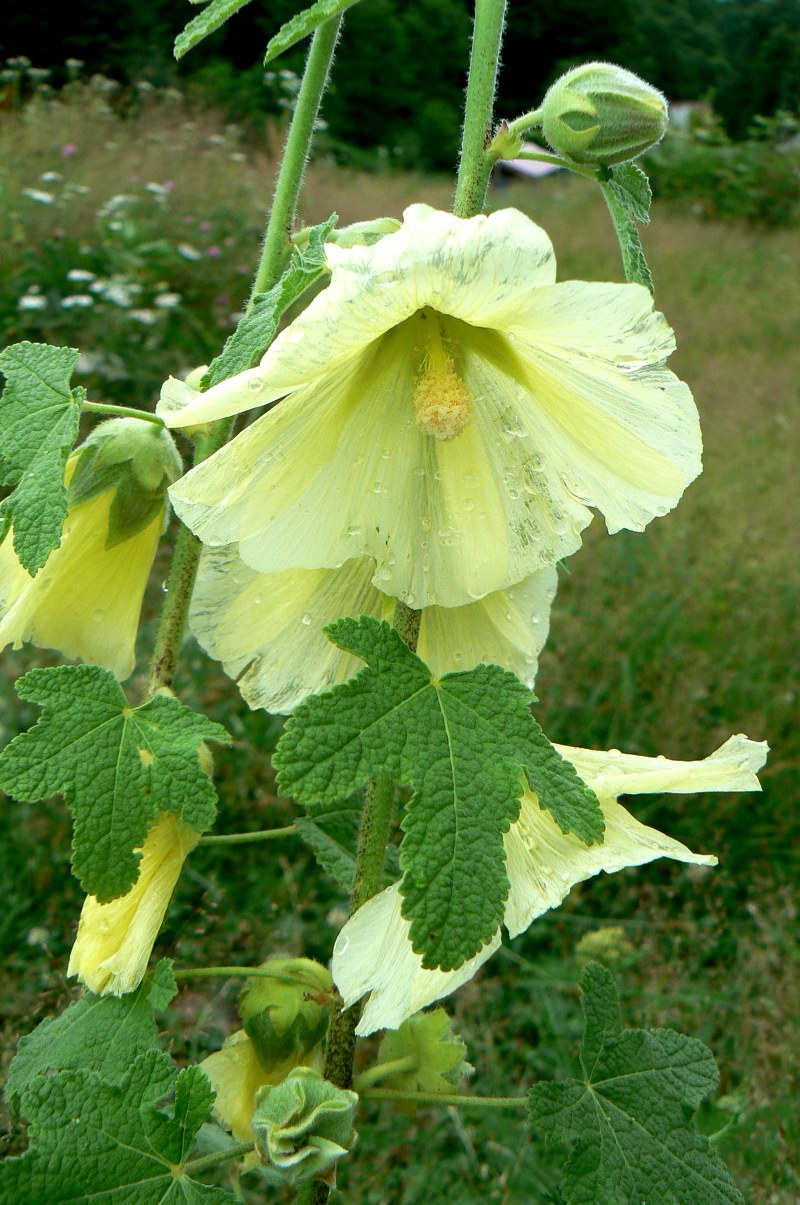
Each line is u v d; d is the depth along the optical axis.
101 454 0.34
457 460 0.30
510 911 0.27
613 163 0.31
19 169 1.62
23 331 1.21
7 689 0.75
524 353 0.29
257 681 0.34
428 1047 0.35
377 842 0.32
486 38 0.31
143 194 1.63
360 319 0.26
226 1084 0.37
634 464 0.28
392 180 2.96
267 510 0.29
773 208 2.99
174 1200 0.29
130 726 0.30
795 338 1.87
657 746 0.80
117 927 0.32
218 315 1.35
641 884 0.71
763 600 0.99
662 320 0.25
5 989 0.52
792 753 0.82
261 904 0.61
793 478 1.24
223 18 0.30
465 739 0.27
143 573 0.36
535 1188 0.50
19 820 0.65
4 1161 0.28
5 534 0.29
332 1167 0.31
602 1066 0.34
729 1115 0.52
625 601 0.96
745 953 0.65
